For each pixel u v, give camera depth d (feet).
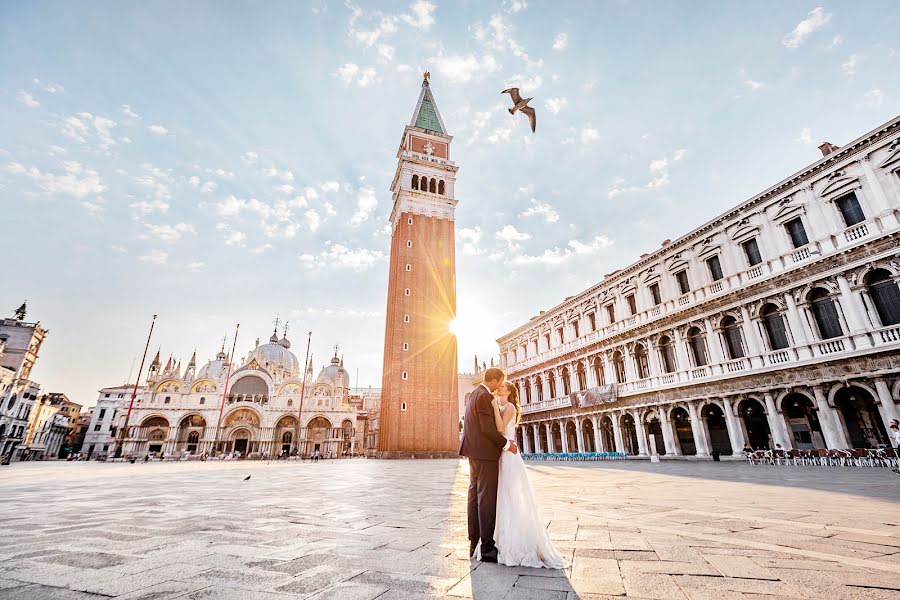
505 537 14.69
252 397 270.46
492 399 17.42
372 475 72.13
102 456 262.47
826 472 56.03
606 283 136.77
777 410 85.20
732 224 100.73
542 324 171.12
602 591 11.53
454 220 217.15
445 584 12.28
